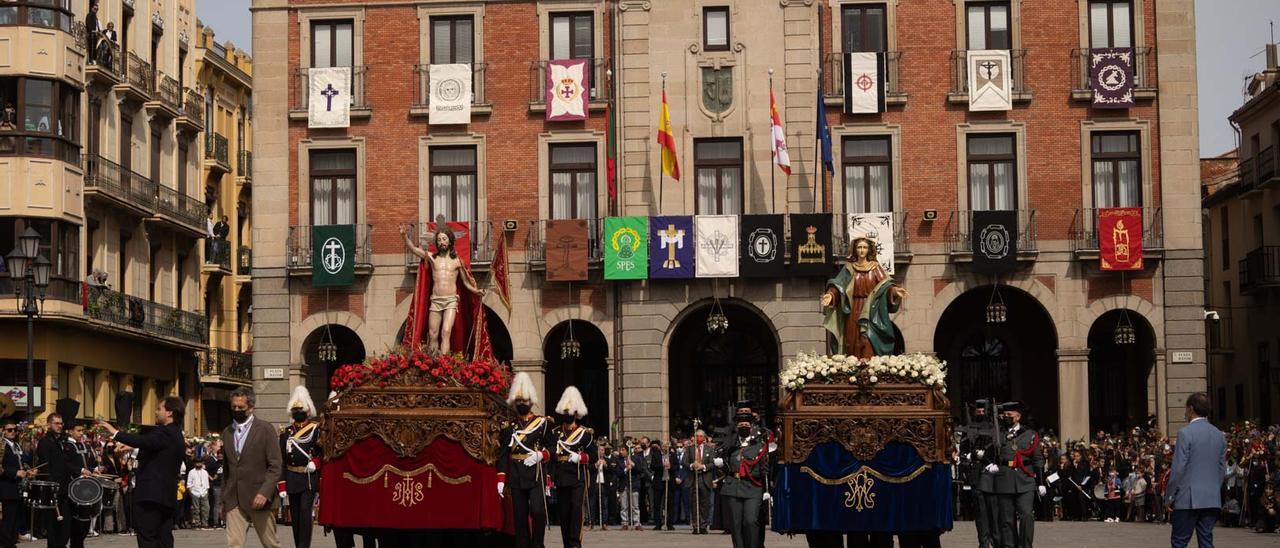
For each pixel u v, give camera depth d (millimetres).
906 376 20500
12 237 46500
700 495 35531
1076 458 39844
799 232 43156
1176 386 43438
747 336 47156
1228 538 32375
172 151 56344
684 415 46969
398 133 45062
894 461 20250
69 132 48094
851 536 21250
